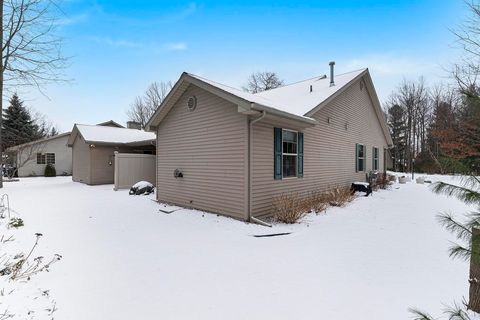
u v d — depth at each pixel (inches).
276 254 173.0
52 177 862.5
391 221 262.7
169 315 105.7
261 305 113.3
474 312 101.4
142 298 118.3
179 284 131.8
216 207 287.3
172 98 331.3
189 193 322.3
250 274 143.4
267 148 276.8
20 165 814.5
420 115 1207.6
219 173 283.9
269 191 278.4
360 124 514.0
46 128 1491.1
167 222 255.3
